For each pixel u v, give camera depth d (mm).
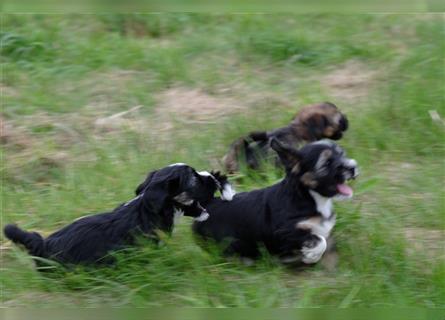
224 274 9281
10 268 9562
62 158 12391
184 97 14531
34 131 13195
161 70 15242
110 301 8875
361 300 8688
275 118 13367
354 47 16156
